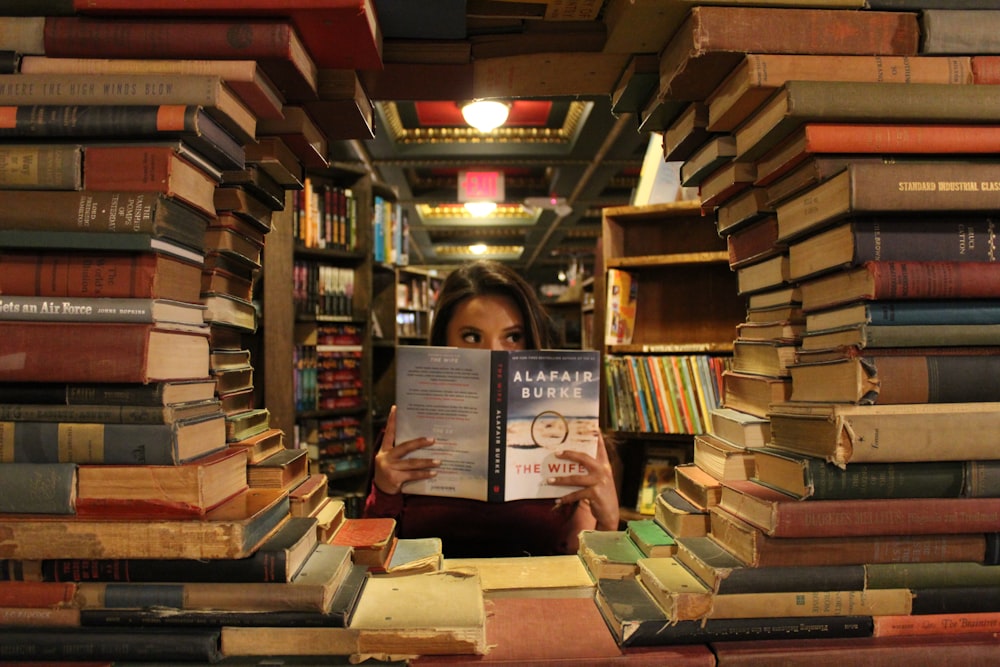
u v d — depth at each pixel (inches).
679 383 90.5
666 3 26.4
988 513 27.0
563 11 30.0
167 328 26.1
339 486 123.2
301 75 28.0
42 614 25.8
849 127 26.1
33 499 25.0
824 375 28.4
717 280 94.2
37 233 24.3
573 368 39.4
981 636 27.8
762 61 26.3
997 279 25.9
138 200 24.4
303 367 112.1
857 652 26.8
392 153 173.0
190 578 26.0
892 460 26.3
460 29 30.4
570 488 39.7
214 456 28.4
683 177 37.9
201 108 25.1
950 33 27.0
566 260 401.4
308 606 26.0
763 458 31.1
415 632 26.1
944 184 25.5
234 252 31.8
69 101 25.3
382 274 142.6
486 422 39.0
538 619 30.6
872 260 25.9
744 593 27.6
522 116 159.2
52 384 25.2
